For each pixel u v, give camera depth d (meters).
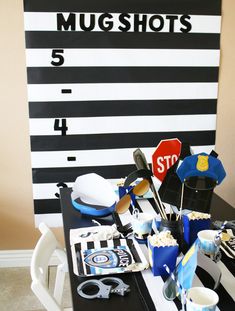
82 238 1.30
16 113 2.25
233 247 1.27
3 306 2.08
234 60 2.35
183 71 2.32
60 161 2.34
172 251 1.10
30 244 2.46
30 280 2.32
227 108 2.43
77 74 2.24
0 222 2.41
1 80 2.20
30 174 2.35
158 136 2.39
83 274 1.10
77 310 0.97
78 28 2.17
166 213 1.38
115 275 1.12
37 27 2.14
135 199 1.65
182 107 2.37
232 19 2.28
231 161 2.52
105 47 2.22
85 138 2.33
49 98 2.25
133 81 2.29
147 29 2.22
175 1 2.21
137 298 1.02
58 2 2.12
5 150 2.30
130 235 1.36
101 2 2.15
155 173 1.31
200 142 2.45
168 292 1.01
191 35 2.27
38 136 2.29
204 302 0.92
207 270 1.11
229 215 1.55
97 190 1.67
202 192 1.24
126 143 2.37
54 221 2.42
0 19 2.11
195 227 1.29
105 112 2.31
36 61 2.19
